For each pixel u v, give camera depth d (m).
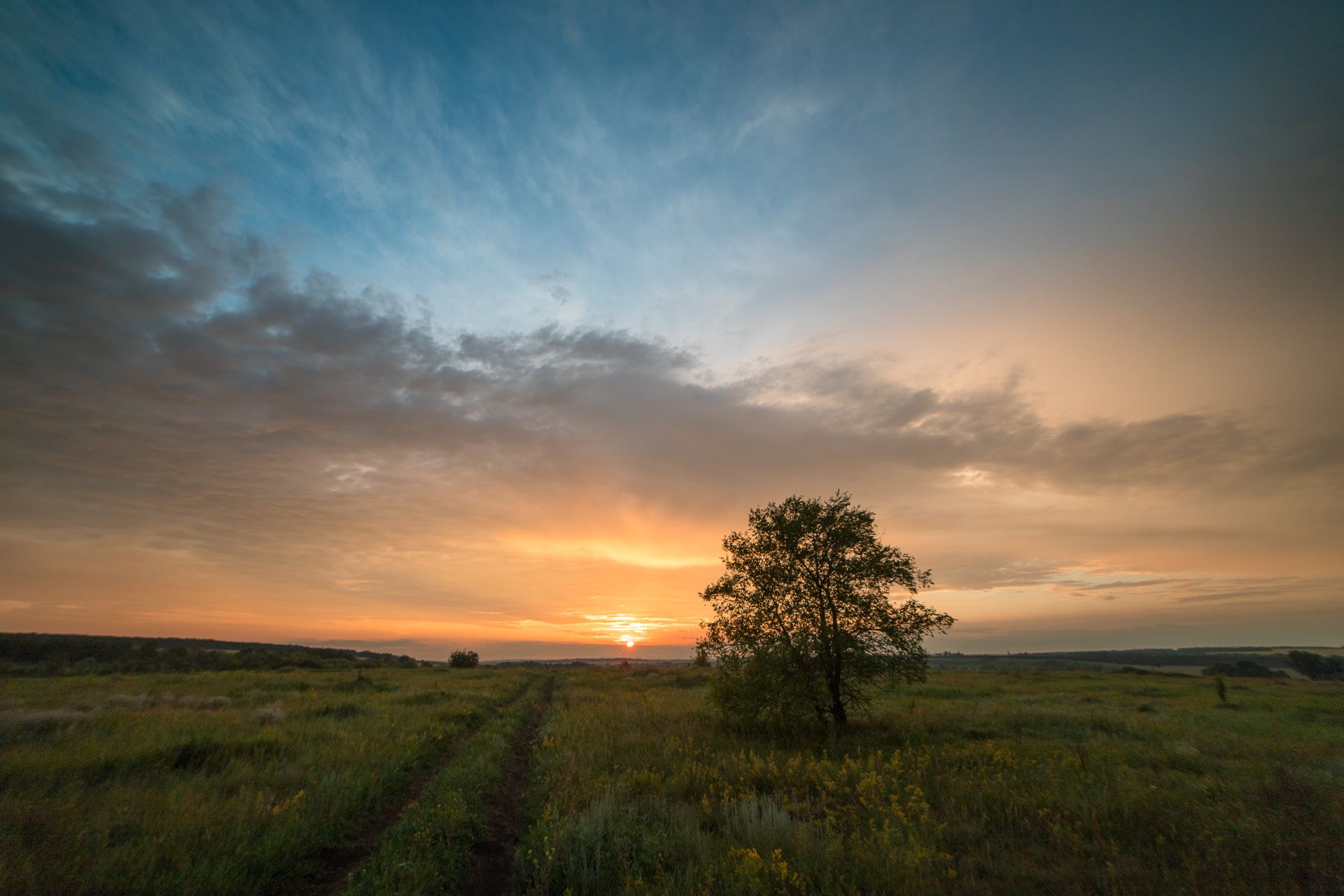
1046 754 12.62
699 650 18.17
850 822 8.38
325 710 20.02
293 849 7.14
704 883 6.18
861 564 16.73
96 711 17.12
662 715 19.59
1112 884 6.13
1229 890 5.84
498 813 9.48
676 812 8.61
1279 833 7.10
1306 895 5.76
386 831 8.47
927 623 16.48
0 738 12.54
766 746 14.51
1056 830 7.51
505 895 6.48
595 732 15.90
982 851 7.30
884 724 17.28
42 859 6.11
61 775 9.68
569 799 9.24
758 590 17.70
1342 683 42.03
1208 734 15.56
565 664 109.75
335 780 9.84
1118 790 9.29
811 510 17.52
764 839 7.39
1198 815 8.08
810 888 6.29
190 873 6.12
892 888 6.17
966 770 10.97
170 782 9.63
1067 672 52.59
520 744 16.17
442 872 6.76
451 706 21.75
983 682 38.91
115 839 6.99
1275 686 37.41
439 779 10.86
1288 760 11.96
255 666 55.62
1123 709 22.39
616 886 6.27
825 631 16.17
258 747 12.27
